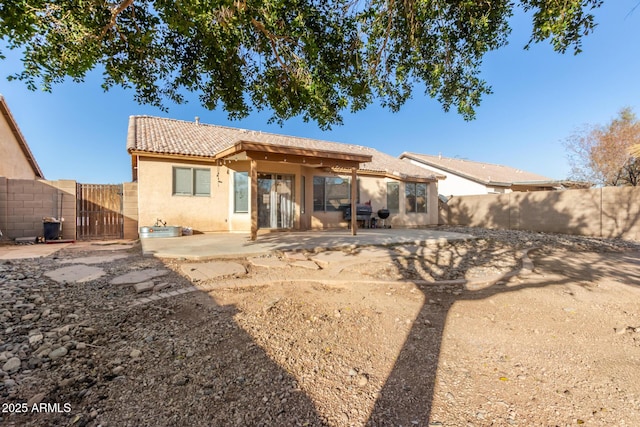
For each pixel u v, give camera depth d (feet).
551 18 11.92
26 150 51.78
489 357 9.77
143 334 10.32
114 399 7.16
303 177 45.14
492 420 6.91
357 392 7.83
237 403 7.20
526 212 50.93
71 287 14.88
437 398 7.69
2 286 14.23
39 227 33.88
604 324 12.42
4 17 9.77
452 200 63.52
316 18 15.60
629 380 8.55
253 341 10.12
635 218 39.50
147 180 35.50
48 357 8.68
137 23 14.98
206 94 19.22
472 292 16.43
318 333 10.98
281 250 24.58
